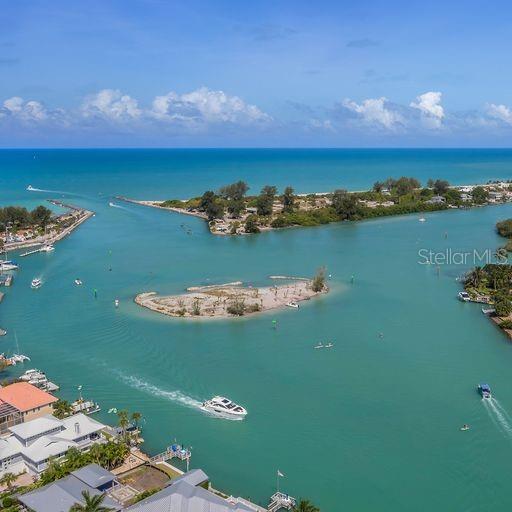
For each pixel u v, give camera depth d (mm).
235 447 112562
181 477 95500
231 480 102438
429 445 113000
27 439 105625
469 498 98188
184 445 113125
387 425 120000
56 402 121438
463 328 175250
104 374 143875
